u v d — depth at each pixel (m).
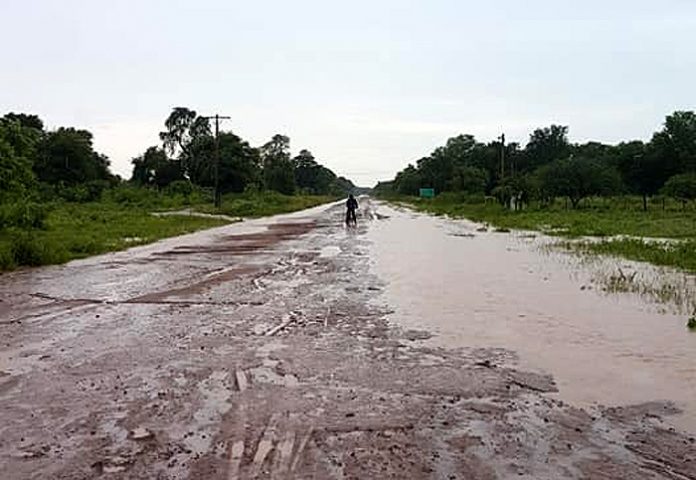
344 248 23.70
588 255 20.09
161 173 100.00
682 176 46.53
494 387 6.93
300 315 10.89
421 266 17.80
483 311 11.13
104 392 6.77
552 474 4.85
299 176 156.12
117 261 19.52
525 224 36.72
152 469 4.94
